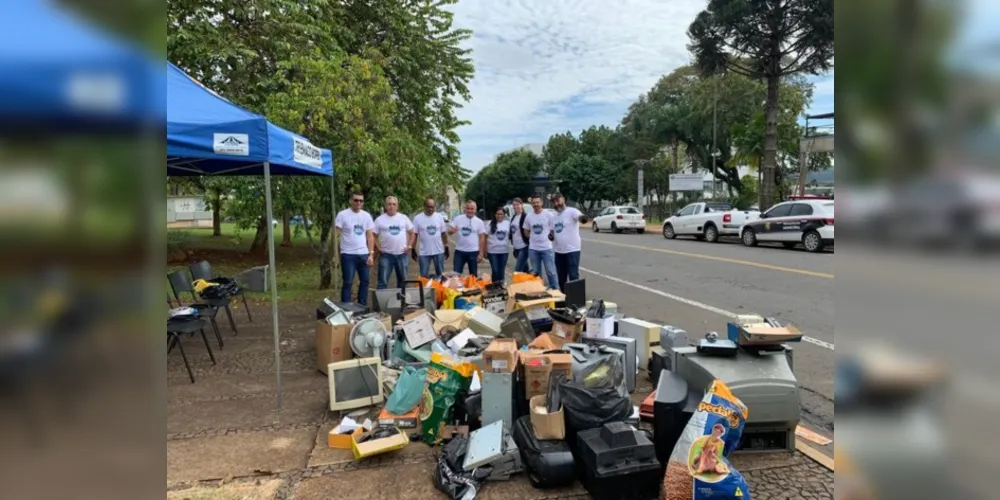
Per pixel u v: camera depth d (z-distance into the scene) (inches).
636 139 1700.3
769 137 839.7
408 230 323.3
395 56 544.7
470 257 373.7
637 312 303.3
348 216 297.6
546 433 123.4
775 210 629.9
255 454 138.6
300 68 366.6
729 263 498.3
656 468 112.7
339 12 517.7
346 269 298.8
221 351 234.7
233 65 418.6
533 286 260.8
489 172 2876.5
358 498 118.3
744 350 139.7
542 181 2288.4
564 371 141.6
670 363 161.6
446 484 119.6
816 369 198.7
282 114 335.0
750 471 127.0
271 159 170.2
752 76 852.0
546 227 341.4
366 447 133.2
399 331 205.0
